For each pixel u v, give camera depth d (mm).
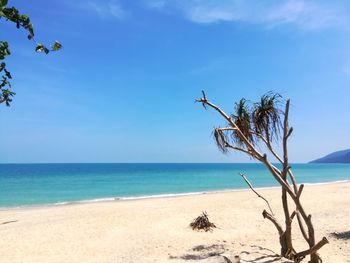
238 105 8914
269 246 11789
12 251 12328
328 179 66562
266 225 15781
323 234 12789
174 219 17500
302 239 12523
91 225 16391
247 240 12859
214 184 52375
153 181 61281
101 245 12953
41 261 11164
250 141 8906
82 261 11039
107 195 36344
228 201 24891
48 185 52438
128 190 42719
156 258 10680
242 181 59688
